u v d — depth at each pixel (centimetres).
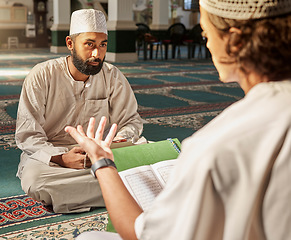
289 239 55
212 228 56
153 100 570
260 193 55
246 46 62
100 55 211
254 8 60
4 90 630
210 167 54
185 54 1478
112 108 245
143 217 67
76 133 89
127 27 1114
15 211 221
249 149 54
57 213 219
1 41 1762
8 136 374
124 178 116
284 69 62
